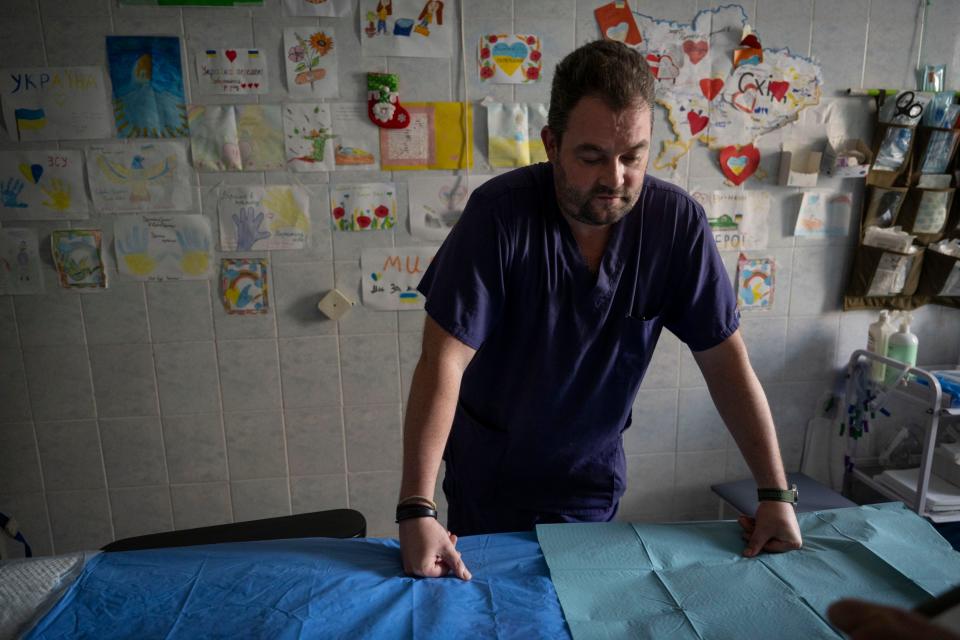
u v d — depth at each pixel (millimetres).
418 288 1207
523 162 1953
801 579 905
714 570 931
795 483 2045
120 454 2023
